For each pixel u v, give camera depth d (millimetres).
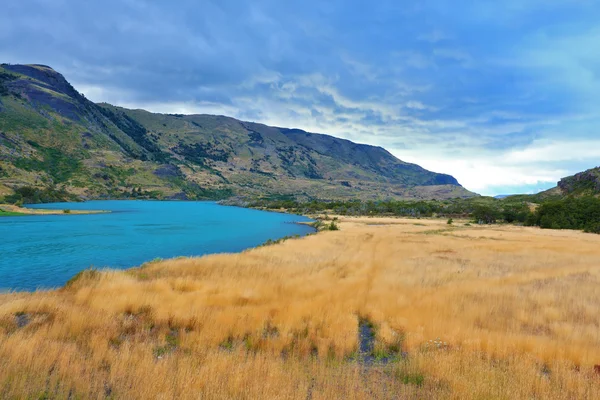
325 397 6637
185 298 14445
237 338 10461
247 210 179250
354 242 46750
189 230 75375
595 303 15977
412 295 16422
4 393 6332
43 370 7277
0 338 8977
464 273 24281
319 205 177250
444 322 12148
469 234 62062
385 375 8203
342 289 17312
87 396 6422
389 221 106062
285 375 7551
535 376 7852
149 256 41594
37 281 27688
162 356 8859
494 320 12984
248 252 34750
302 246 41000
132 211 133000
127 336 10422
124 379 7082
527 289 18719
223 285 17625
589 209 79188
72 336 9984
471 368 8164
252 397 6543
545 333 11945
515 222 104938
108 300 13758
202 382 7000
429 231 68812
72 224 77438
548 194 176500
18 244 47500
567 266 28594
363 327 12359
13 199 133250
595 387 7348
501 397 6836
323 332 11008
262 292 16328
